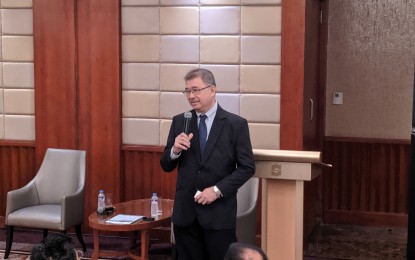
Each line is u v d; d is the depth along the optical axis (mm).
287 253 2781
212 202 2984
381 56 5703
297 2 4715
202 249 3117
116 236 5305
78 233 4855
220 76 4918
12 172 5508
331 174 5910
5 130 5453
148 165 5203
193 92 3006
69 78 5242
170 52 5016
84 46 5188
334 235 5496
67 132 5293
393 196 5789
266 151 2859
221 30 4887
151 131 5137
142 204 4777
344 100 5816
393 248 5090
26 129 5418
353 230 5684
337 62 5801
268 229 2811
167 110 5082
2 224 5562
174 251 4270
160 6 5004
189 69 4988
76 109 5258
